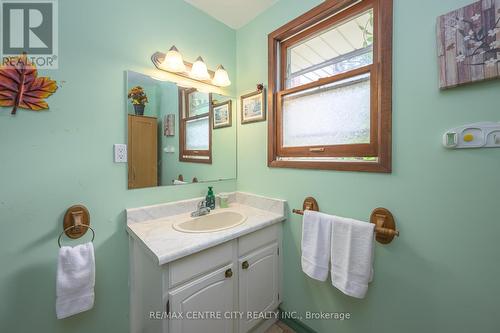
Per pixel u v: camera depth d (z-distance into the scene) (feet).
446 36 2.72
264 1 4.87
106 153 3.78
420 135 3.03
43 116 3.22
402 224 3.22
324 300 4.21
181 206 4.71
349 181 3.78
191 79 5.00
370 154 3.55
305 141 4.49
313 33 4.44
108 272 3.84
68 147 3.42
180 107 4.81
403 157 3.18
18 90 3.05
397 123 3.22
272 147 4.97
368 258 3.25
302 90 4.48
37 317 3.22
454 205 2.80
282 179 4.86
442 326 2.94
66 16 3.37
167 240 3.32
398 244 3.28
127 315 4.04
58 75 3.32
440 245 2.92
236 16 5.38
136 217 4.07
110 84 3.81
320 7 4.04
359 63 3.92
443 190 2.87
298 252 4.59
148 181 4.33
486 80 2.51
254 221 4.30
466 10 2.57
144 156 4.26
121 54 3.93
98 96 3.68
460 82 2.62
